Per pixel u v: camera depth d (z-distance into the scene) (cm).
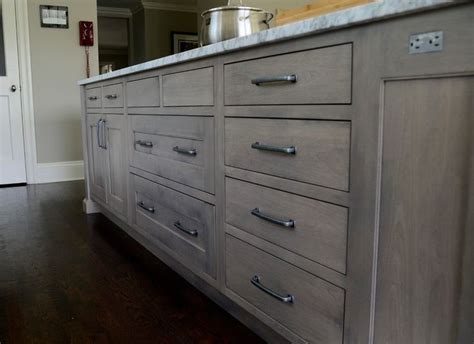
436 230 79
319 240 105
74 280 193
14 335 146
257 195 127
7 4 414
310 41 101
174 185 180
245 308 138
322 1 140
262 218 124
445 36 73
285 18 145
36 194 384
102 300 173
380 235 89
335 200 99
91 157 302
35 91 435
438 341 80
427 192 79
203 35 180
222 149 142
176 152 175
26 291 182
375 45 85
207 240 158
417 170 81
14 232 268
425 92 78
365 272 93
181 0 725
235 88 132
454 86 73
